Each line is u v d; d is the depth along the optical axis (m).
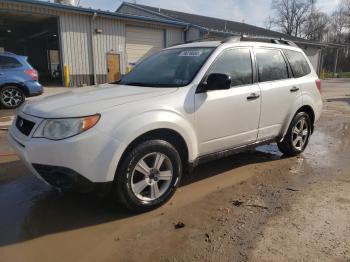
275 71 5.07
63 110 3.28
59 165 3.14
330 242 2.98
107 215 3.56
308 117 5.68
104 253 2.89
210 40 4.95
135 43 21.44
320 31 68.75
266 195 4.04
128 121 3.33
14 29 26.92
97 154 3.17
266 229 3.21
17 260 2.80
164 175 3.72
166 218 3.50
